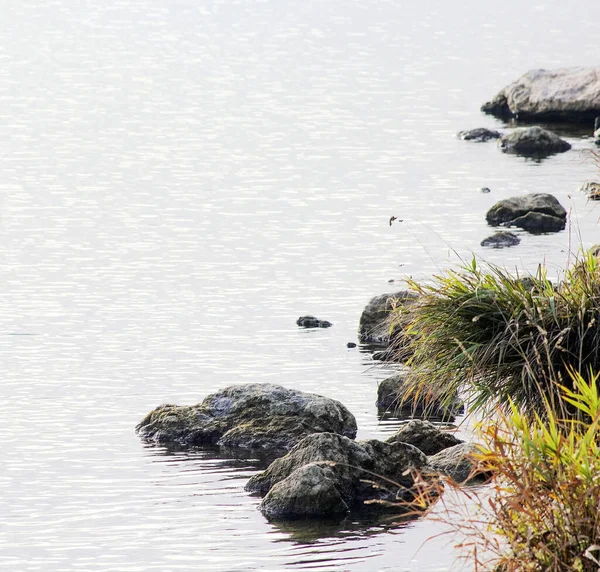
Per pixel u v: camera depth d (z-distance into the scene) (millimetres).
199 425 63594
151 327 84500
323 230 115438
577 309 50000
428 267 100438
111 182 140125
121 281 97375
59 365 75750
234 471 58562
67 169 147750
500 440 38719
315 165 149875
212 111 192875
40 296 92688
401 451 55906
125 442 62562
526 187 133375
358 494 54375
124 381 72562
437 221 118062
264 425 63219
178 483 56812
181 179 142000
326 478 53188
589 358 49594
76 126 179250
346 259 104062
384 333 81438
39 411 67125
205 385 71875
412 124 179375
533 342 49406
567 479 36312
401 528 50625
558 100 180500
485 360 49688
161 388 71250
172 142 166875
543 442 37750
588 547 35375
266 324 85375
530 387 48500
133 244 110375
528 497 36438
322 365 75812
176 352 78625
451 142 165000
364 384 71875
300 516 52500
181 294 93375
